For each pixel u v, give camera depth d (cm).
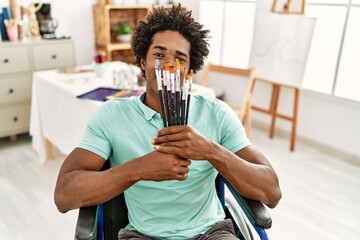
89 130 99
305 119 287
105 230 105
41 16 287
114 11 332
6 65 258
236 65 352
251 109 310
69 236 175
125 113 100
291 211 199
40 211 194
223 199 115
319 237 178
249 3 323
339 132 265
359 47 251
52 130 231
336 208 203
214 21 363
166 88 81
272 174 96
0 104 266
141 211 100
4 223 184
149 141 98
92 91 194
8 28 264
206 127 103
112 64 263
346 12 248
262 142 294
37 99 240
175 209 99
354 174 241
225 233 100
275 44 277
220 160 87
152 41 99
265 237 90
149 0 343
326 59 272
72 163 94
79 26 324
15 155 264
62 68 279
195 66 105
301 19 254
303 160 261
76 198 87
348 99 253
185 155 84
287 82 273
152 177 85
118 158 99
